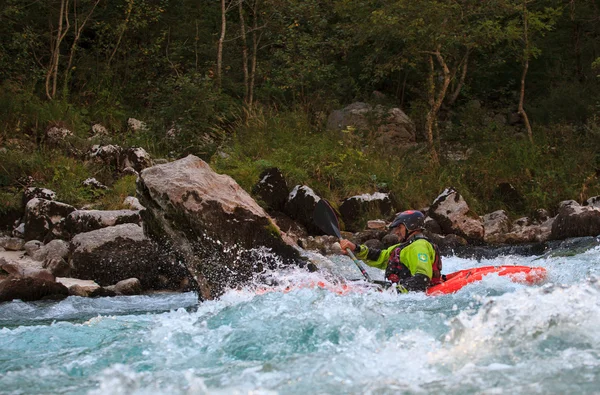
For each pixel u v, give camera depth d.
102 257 9.26
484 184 15.09
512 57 19.88
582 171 15.23
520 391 3.49
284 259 7.32
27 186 12.28
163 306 7.96
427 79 17.19
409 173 15.05
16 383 4.08
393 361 4.14
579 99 18.55
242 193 7.53
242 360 4.40
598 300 4.80
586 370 3.76
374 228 12.58
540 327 4.45
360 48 19.41
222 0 17.39
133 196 12.10
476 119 18.16
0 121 14.38
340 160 14.34
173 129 15.18
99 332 5.55
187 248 7.24
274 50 18.83
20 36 15.97
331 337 4.70
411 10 15.38
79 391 3.89
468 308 5.68
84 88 17.30
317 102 18.27
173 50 18.69
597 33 20.52
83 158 13.62
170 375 4.02
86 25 18.34
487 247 11.95
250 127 15.73
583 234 11.92
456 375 3.82
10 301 8.14
